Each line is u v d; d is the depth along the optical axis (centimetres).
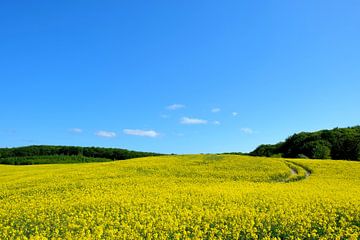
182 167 4103
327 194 2317
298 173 3797
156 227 1430
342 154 7981
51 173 3803
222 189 2539
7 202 2216
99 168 4094
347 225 1538
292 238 1298
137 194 2331
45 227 1546
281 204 1936
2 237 1347
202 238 1279
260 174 3691
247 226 1420
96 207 1931
